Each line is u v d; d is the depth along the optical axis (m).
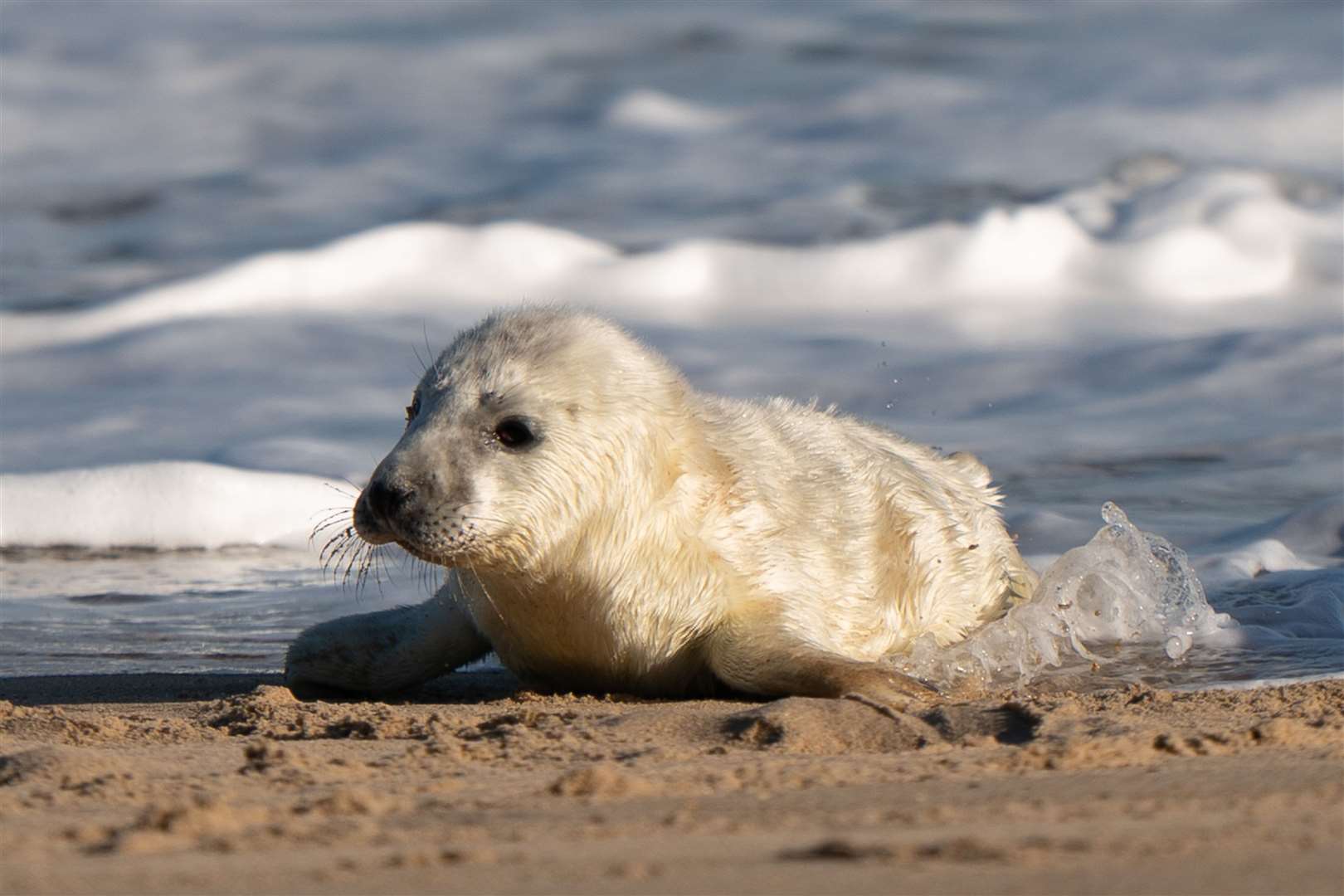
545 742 17.48
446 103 90.69
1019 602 27.52
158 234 71.75
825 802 13.62
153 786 14.73
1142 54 90.62
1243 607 28.75
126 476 38.81
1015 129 81.00
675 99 88.56
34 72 94.69
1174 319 59.75
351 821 12.59
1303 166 74.81
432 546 20.91
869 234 67.38
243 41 100.31
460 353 22.27
